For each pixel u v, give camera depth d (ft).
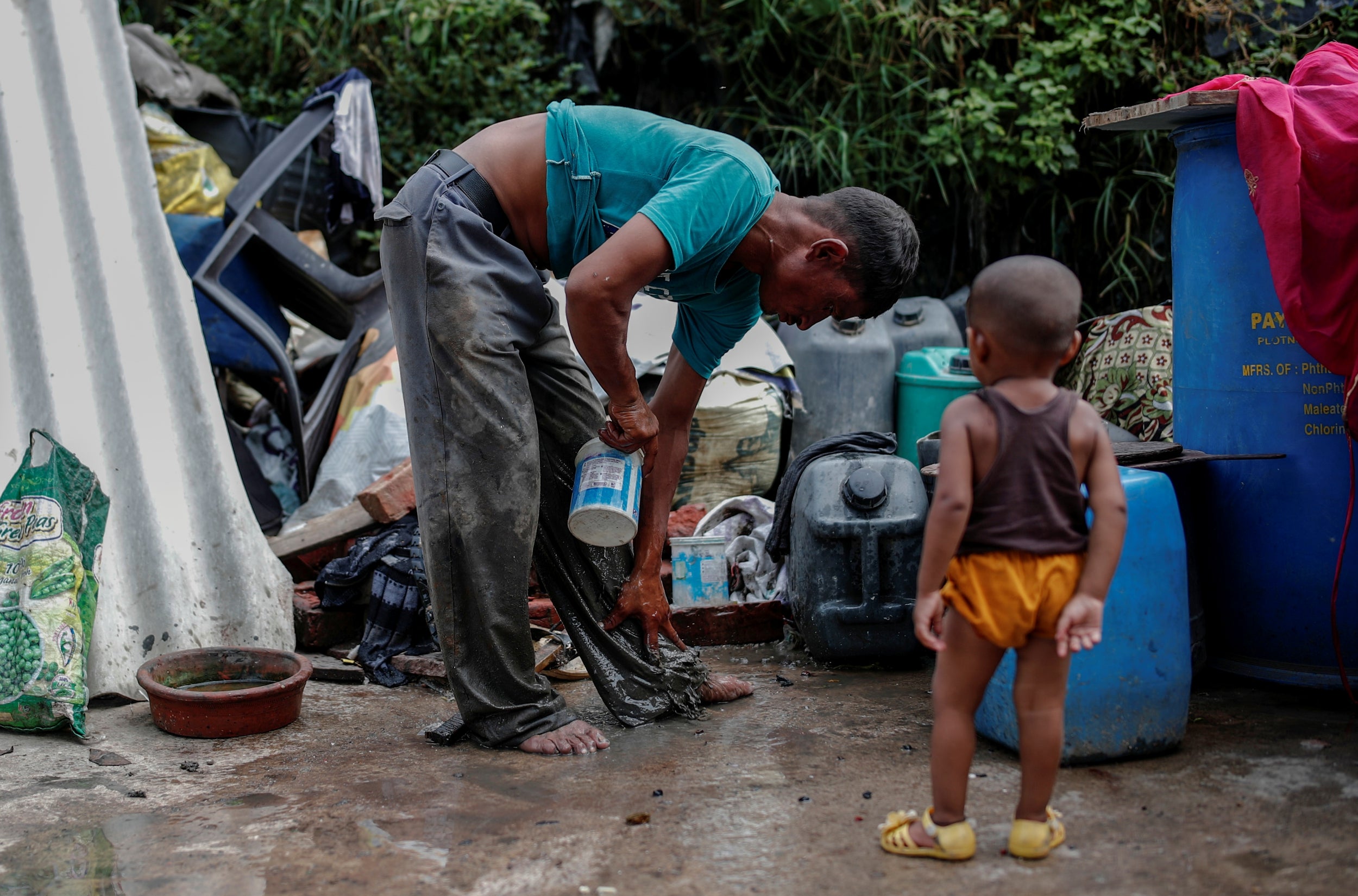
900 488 11.89
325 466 14.75
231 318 15.06
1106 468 6.86
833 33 19.43
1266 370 10.69
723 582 13.58
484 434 9.21
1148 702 8.83
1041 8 18.30
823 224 9.11
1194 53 18.11
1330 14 17.11
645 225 8.57
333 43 21.63
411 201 9.17
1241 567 11.10
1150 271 18.97
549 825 7.95
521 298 9.41
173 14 23.80
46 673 10.28
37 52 12.50
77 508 11.43
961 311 18.40
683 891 6.87
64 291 12.09
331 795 8.67
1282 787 8.28
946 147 18.11
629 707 10.29
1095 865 7.05
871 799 8.27
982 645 7.02
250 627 12.37
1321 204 9.76
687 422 10.72
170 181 17.07
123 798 8.70
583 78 20.54
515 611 9.62
